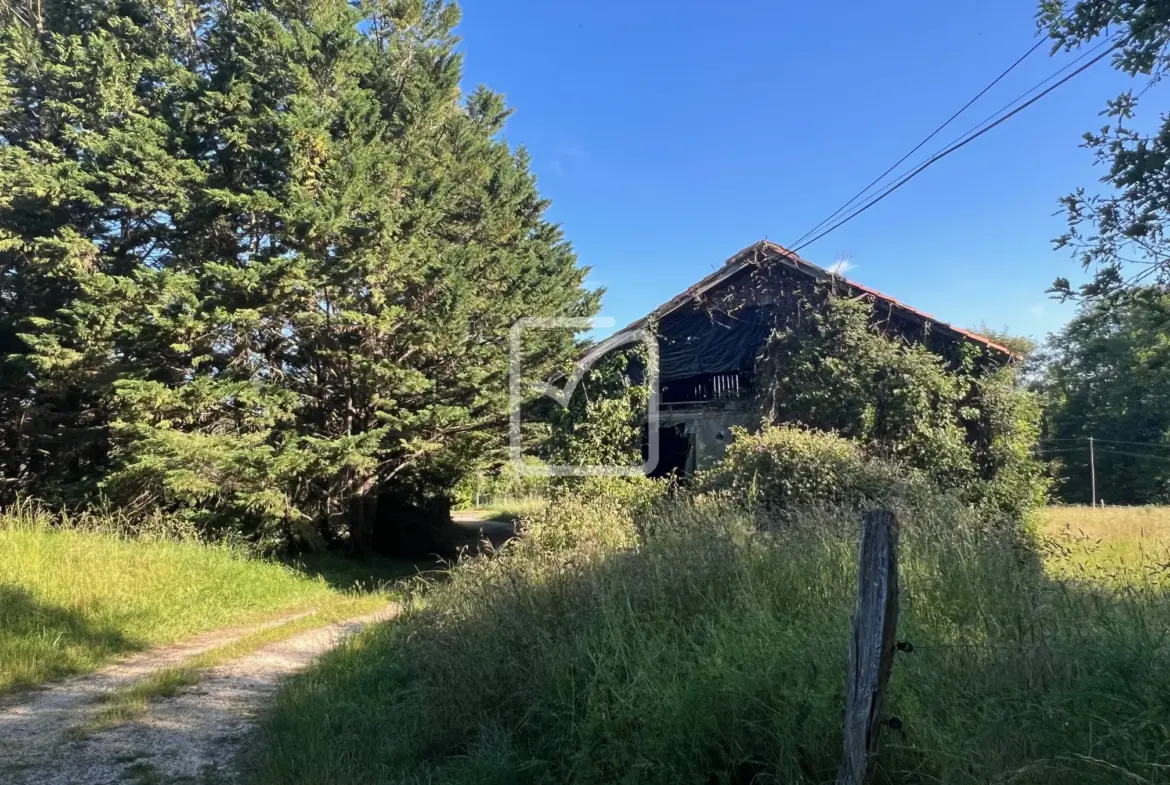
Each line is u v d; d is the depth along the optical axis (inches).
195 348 457.1
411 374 500.7
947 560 159.3
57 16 545.6
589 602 171.3
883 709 96.8
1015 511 384.8
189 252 494.0
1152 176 159.0
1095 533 367.2
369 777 144.4
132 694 216.7
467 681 165.3
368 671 210.7
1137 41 156.3
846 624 128.6
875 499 268.1
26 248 462.9
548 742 140.5
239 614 357.4
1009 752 94.6
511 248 664.4
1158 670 98.7
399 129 589.9
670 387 551.8
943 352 438.6
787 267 486.0
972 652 117.0
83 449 524.1
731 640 132.0
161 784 152.2
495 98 778.8
